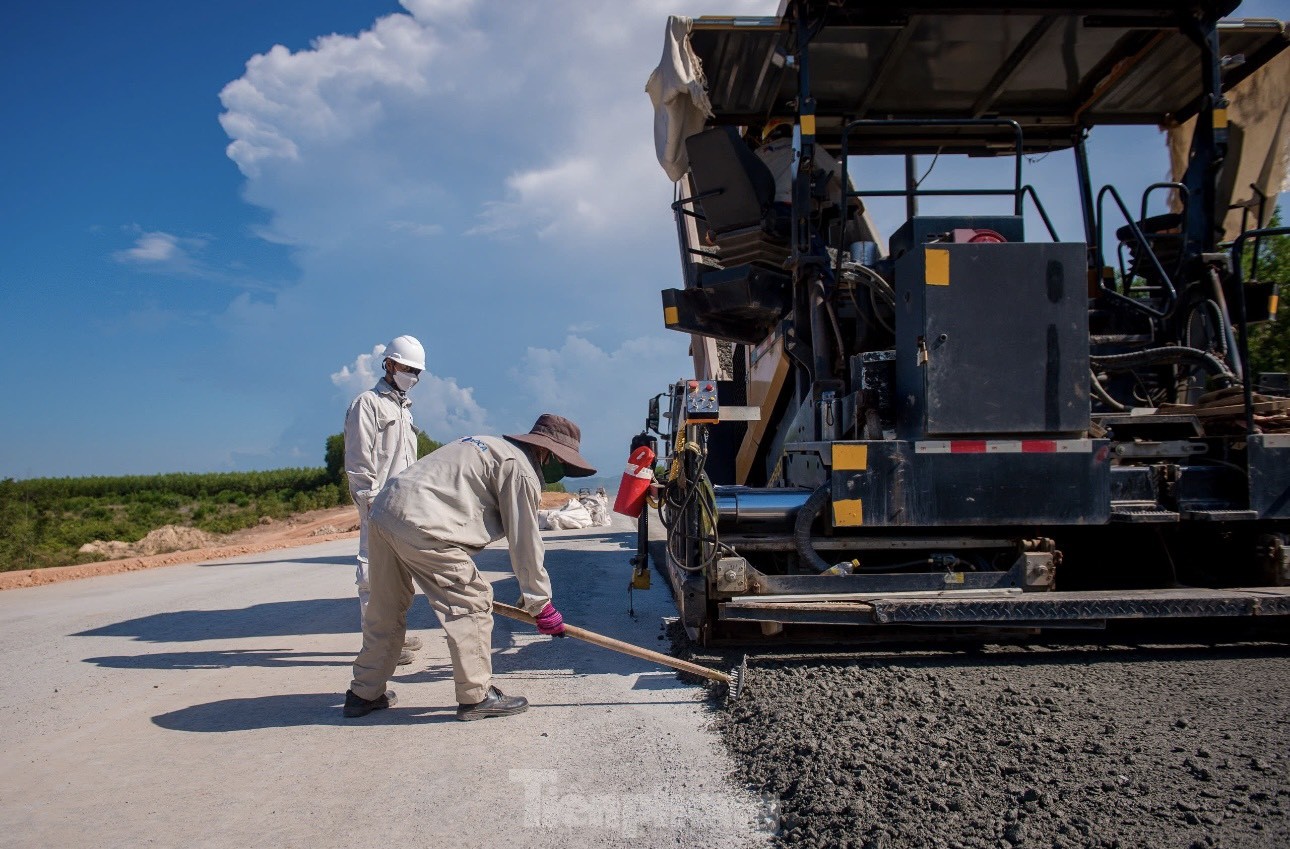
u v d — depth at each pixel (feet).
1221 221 20.66
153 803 9.12
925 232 14.73
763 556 15.94
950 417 13.21
